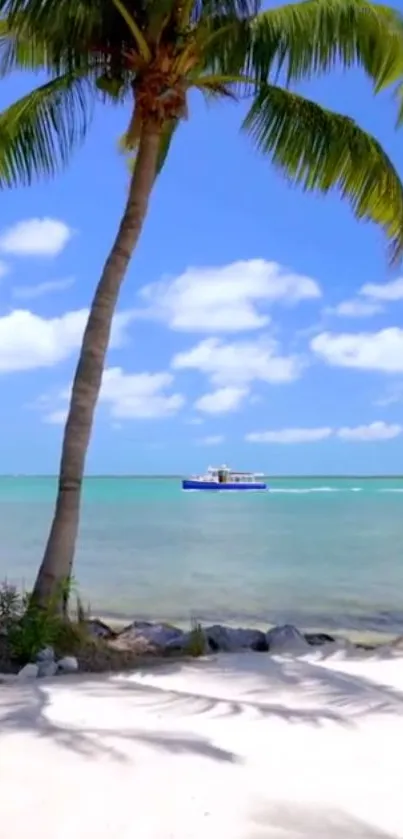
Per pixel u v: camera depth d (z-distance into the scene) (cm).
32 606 785
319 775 409
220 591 1550
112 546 2506
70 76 933
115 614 1279
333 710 542
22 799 371
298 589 1571
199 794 379
